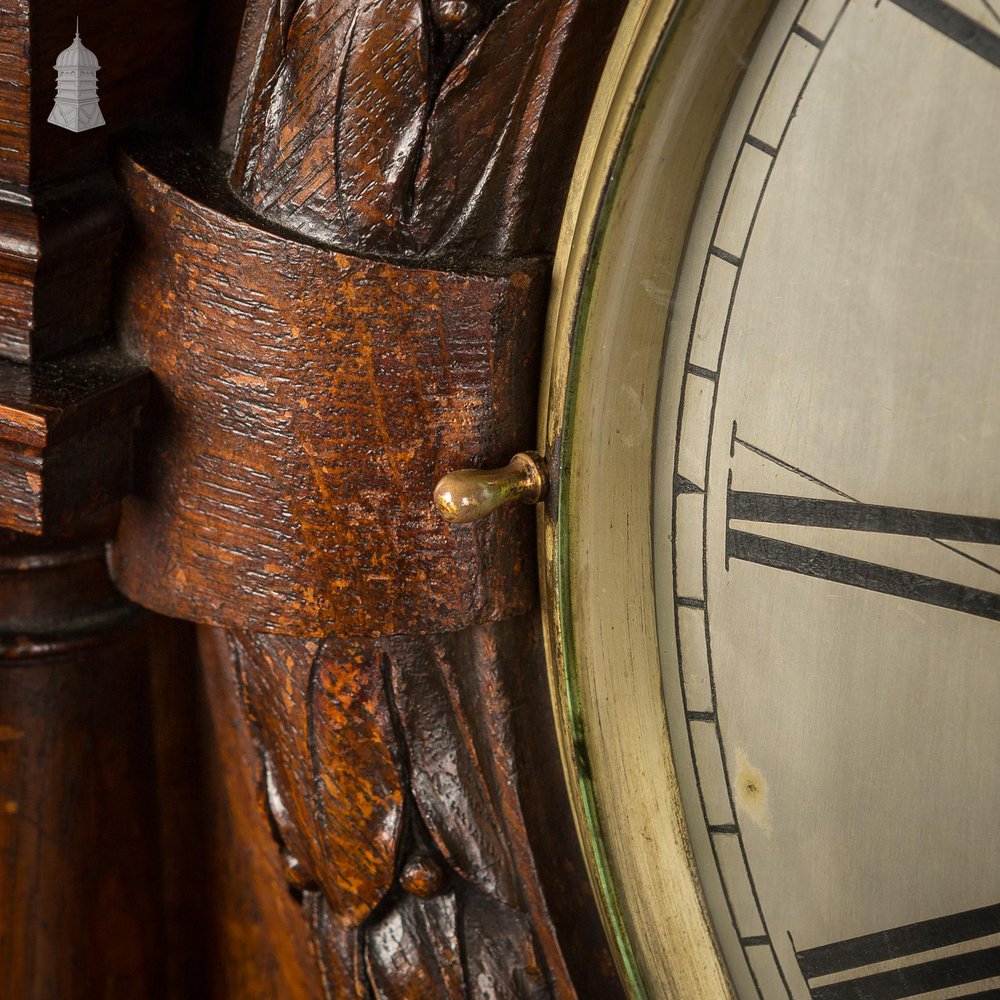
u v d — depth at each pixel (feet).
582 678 1.64
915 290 1.51
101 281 1.68
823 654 1.59
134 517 1.73
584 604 1.63
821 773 1.61
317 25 1.61
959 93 1.48
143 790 1.94
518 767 1.73
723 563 1.62
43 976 1.95
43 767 1.89
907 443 1.53
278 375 1.64
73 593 1.84
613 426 1.62
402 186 1.61
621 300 1.59
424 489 1.65
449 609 1.67
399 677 1.71
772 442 1.58
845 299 1.54
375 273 1.61
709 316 1.59
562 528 1.61
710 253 1.59
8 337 1.66
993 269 1.49
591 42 1.58
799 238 1.55
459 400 1.63
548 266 1.62
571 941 1.76
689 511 1.63
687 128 1.55
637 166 1.55
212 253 1.63
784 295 1.56
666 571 1.65
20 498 1.66
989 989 1.57
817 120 1.53
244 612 1.70
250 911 1.96
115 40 1.65
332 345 1.63
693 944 1.69
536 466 1.61
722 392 1.60
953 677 1.55
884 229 1.52
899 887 1.59
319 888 1.82
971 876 1.56
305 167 1.63
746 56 1.54
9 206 1.63
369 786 1.74
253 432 1.66
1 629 1.85
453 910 1.76
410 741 1.73
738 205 1.57
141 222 1.66
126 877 1.95
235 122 1.68
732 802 1.66
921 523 1.54
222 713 1.89
